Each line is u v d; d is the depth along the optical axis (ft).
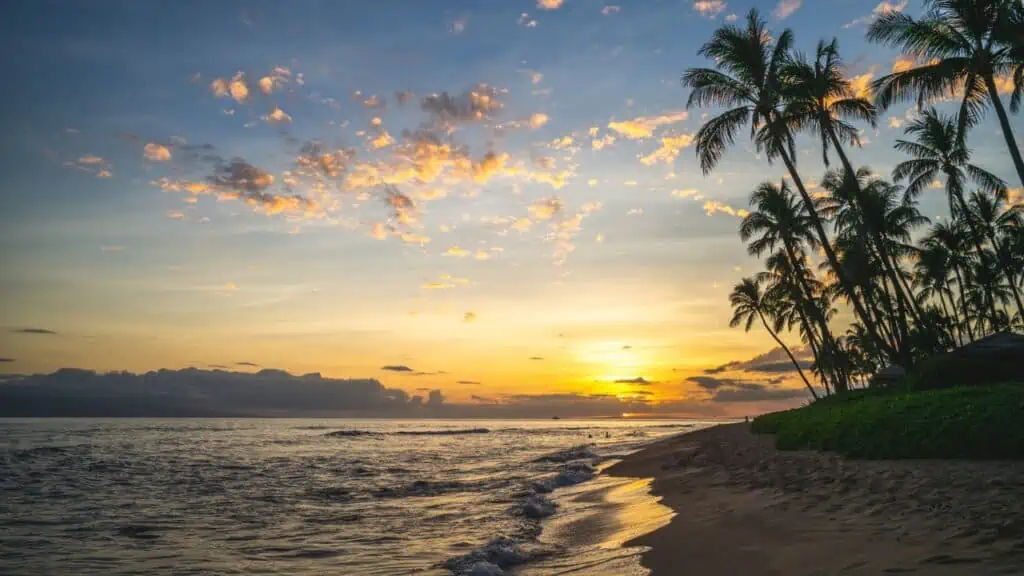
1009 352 66.23
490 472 81.10
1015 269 128.26
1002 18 62.28
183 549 35.63
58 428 321.11
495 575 25.08
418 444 170.81
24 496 60.85
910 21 69.05
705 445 79.30
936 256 128.36
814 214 82.07
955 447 38.37
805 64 81.25
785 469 43.11
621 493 48.73
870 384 98.48
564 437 229.86
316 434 255.91
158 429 310.04
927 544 20.24
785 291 153.69
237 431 284.20
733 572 20.94
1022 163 62.34
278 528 42.19
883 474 34.22
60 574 29.91
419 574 27.40
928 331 116.06
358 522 43.83
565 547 30.09
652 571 22.63
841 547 21.56
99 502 56.39
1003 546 18.90
